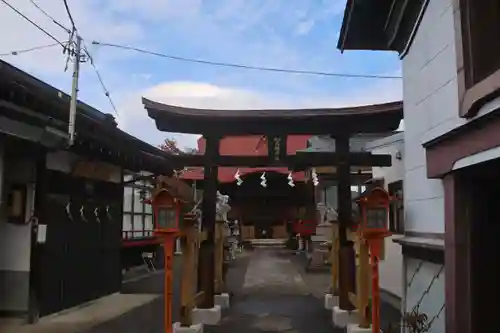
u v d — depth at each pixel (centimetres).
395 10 642
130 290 1326
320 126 959
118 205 1279
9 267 889
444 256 500
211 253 952
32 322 867
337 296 1058
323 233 1889
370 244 641
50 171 940
